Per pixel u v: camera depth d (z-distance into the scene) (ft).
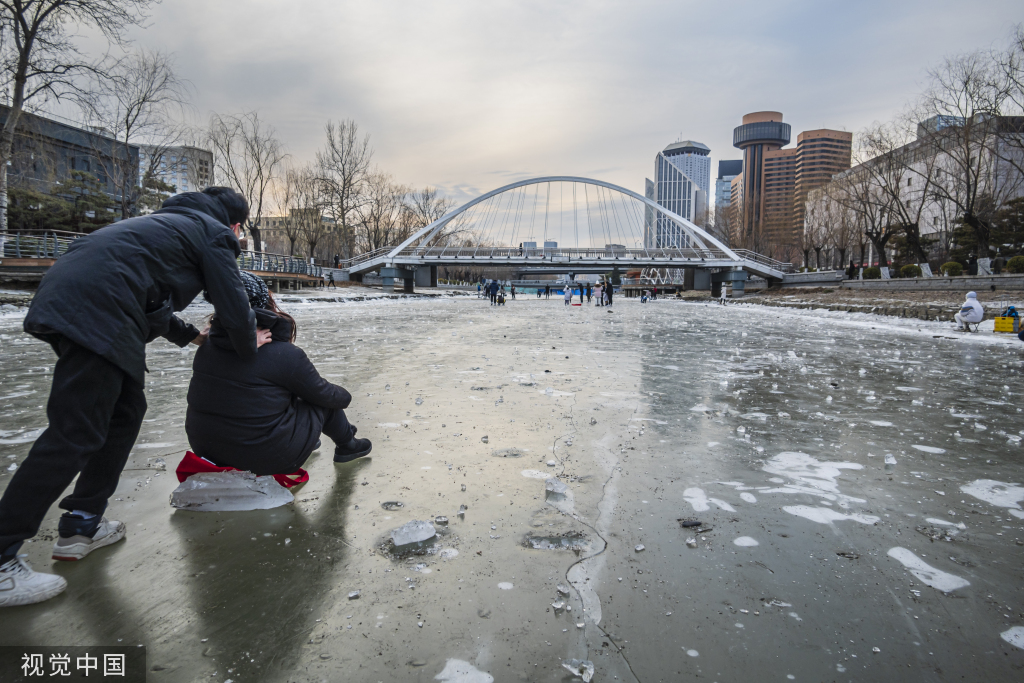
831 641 5.31
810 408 15.34
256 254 103.09
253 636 5.30
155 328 6.64
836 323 56.54
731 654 5.10
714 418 14.08
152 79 92.02
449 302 123.75
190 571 6.46
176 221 6.72
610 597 6.00
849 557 6.93
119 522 7.30
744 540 7.34
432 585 6.20
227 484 8.22
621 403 15.76
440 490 9.00
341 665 4.89
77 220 99.09
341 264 191.52
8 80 65.00
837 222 177.27
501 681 4.70
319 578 6.32
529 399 16.17
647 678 4.76
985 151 130.72
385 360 24.31
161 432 12.20
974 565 6.77
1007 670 4.91
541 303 127.65
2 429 12.22
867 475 9.91
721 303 130.72
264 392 8.01
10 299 51.42
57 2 61.31
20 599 5.68
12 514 5.75
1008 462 10.69
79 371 5.88
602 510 8.27
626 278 407.03
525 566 6.63
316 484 9.25
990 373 22.09
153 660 4.93
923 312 56.03
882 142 122.83
